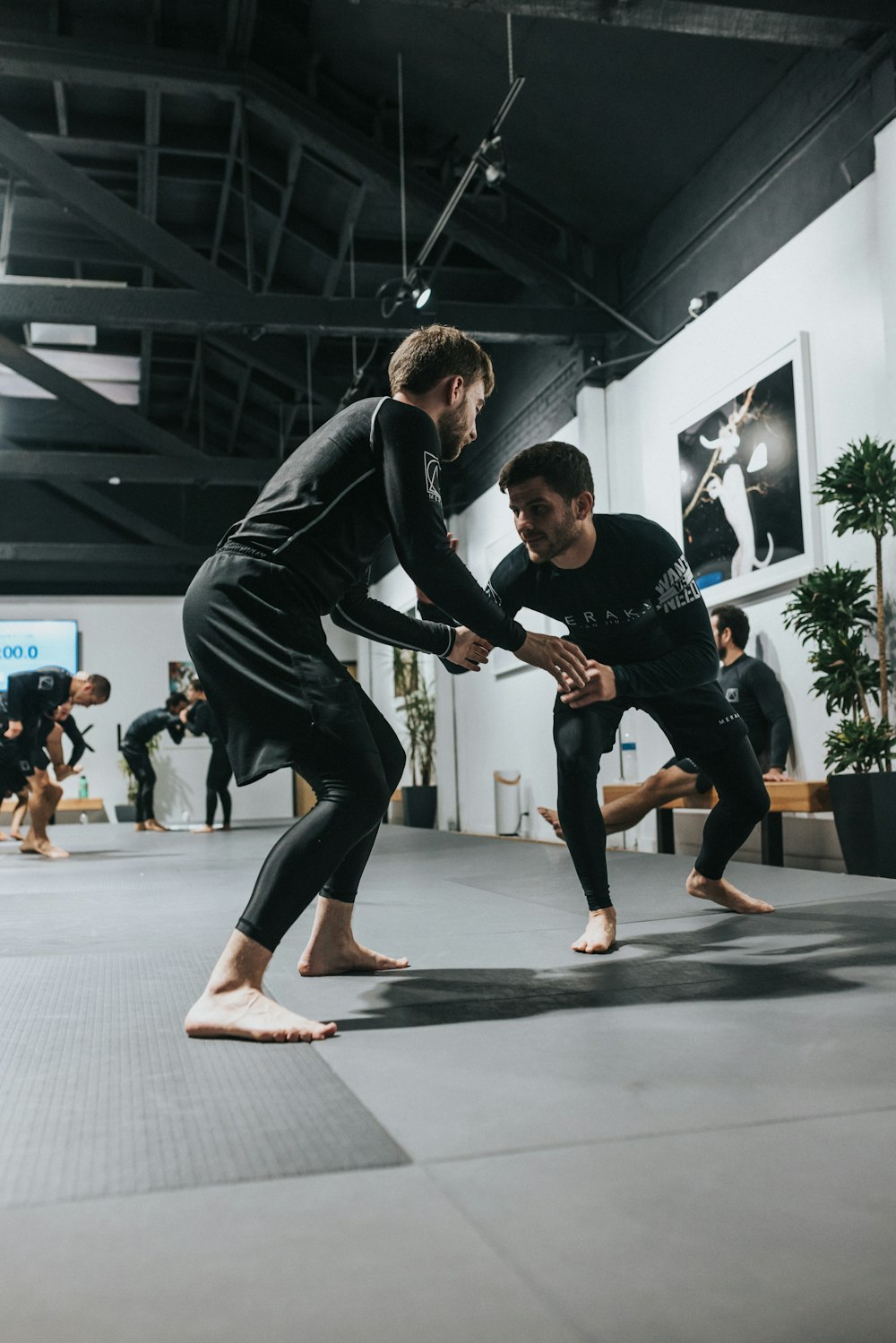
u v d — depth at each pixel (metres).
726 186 4.82
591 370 5.98
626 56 4.63
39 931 2.46
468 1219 0.72
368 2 5.05
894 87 3.64
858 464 3.34
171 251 5.95
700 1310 0.59
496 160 4.54
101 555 11.26
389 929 2.27
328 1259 0.66
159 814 11.98
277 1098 1.02
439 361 1.47
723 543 4.74
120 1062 1.18
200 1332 0.57
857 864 3.31
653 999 1.45
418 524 1.38
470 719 8.37
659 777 4.11
